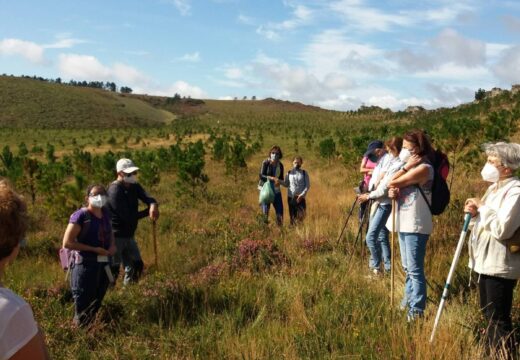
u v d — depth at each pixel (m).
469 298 5.05
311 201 13.56
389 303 5.17
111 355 4.38
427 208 4.82
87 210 5.25
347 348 4.15
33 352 1.61
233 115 153.00
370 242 6.40
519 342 3.96
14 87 136.50
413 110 93.00
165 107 184.50
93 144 63.69
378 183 6.32
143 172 19.94
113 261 6.79
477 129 20.89
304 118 126.50
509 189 3.76
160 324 4.93
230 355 4.24
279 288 5.93
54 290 6.21
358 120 103.69
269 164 10.41
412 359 3.78
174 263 8.11
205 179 16.77
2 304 1.56
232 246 8.09
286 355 4.06
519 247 3.74
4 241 1.71
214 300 5.70
